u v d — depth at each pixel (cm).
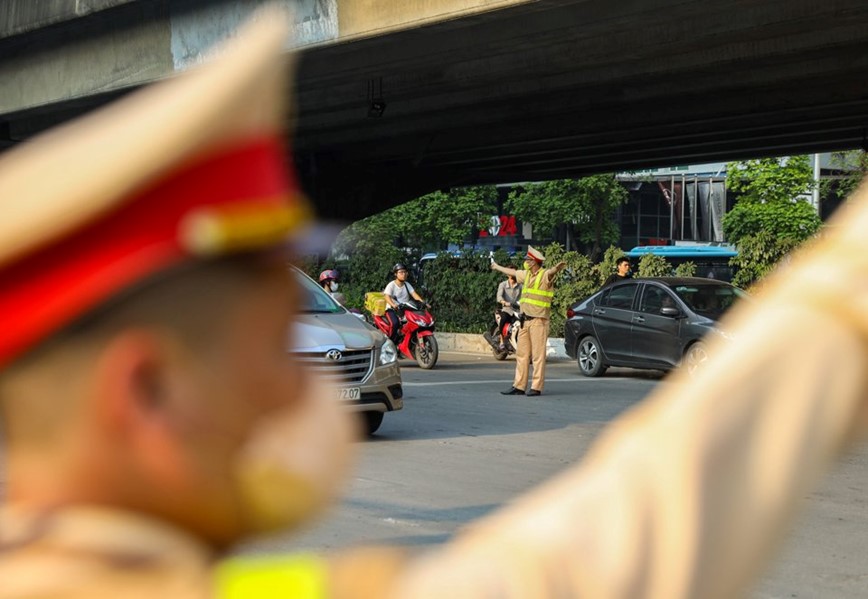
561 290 2753
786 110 2331
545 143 3062
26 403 81
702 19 1711
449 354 2788
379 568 84
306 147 3366
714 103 2417
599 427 1372
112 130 77
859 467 1063
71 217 75
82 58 2256
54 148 78
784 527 80
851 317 82
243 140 79
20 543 81
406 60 1998
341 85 2294
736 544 79
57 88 2330
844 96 2180
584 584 79
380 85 2367
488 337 2548
